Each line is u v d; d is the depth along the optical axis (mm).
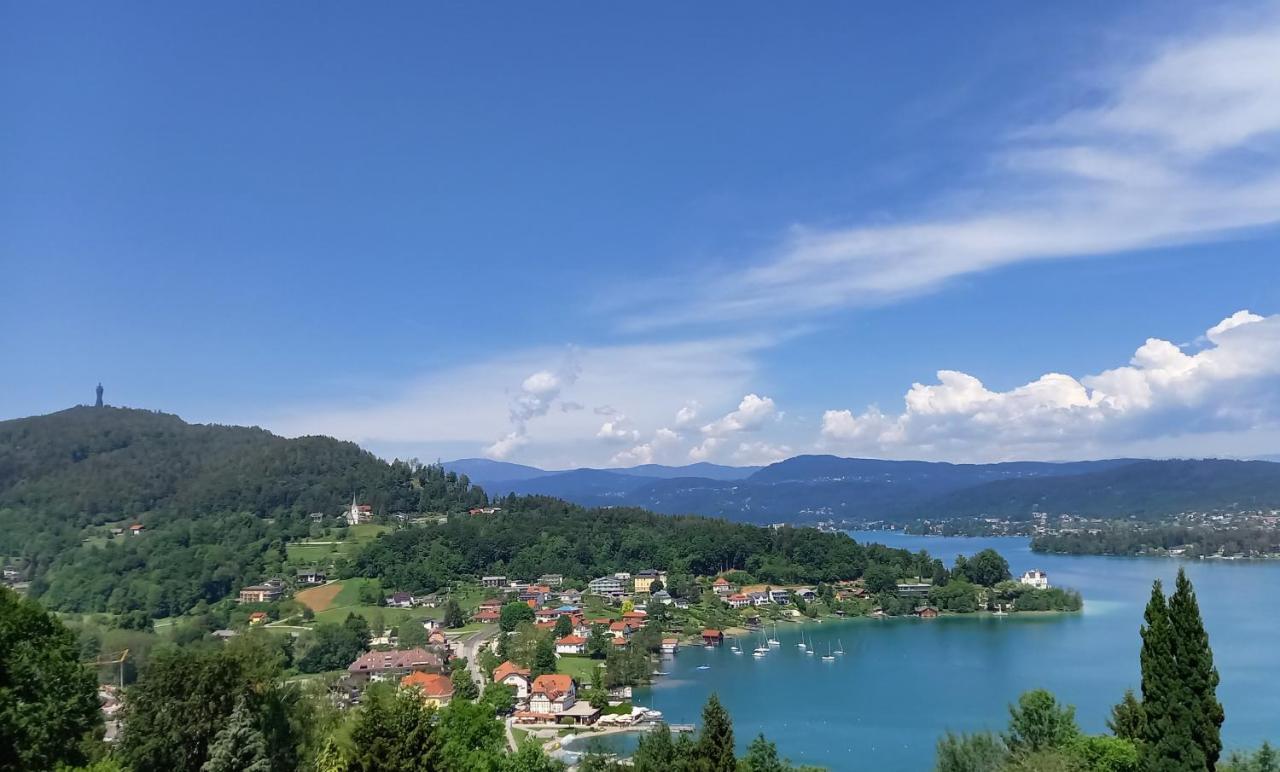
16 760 51719
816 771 76188
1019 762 60375
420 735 41062
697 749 51656
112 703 122688
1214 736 50156
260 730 54656
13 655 55031
